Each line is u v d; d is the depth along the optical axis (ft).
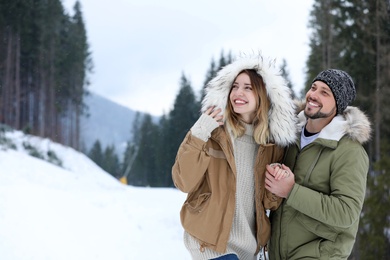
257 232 9.83
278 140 9.80
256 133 9.68
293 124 9.80
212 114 9.36
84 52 170.81
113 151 266.77
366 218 41.45
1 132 92.94
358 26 50.39
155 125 219.61
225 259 9.58
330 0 54.90
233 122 9.70
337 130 9.35
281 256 9.82
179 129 187.32
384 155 42.45
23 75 141.79
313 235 9.48
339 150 9.29
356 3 50.49
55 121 147.84
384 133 46.26
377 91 46.55
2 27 127.85
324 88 9.61
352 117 9.46
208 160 9.18
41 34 140.05
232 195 9.47
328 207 8.81
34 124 143.84
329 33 56.85
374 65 48.88
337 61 54.08
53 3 144.66
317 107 9.60
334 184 9.14
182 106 187.73
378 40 48.16
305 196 8.93
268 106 9.69
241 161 9.85
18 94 130.82
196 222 9.61
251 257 10.05
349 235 9.25
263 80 9.64
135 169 222.89
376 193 41.42
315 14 63.62
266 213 10.37
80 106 170.40
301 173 9.61
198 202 9.64
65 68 160.15
